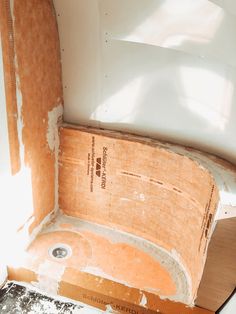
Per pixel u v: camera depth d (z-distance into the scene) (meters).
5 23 1.92
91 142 2.61
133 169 2.58
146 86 2.40
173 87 2.32
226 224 1.86
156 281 2.45
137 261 2.60
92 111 2.62
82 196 2.84
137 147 2.49
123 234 2.83
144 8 2.07
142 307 2.19
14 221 2.36
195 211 2.29
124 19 2.17
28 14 2.10
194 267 2.29
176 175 2.41
